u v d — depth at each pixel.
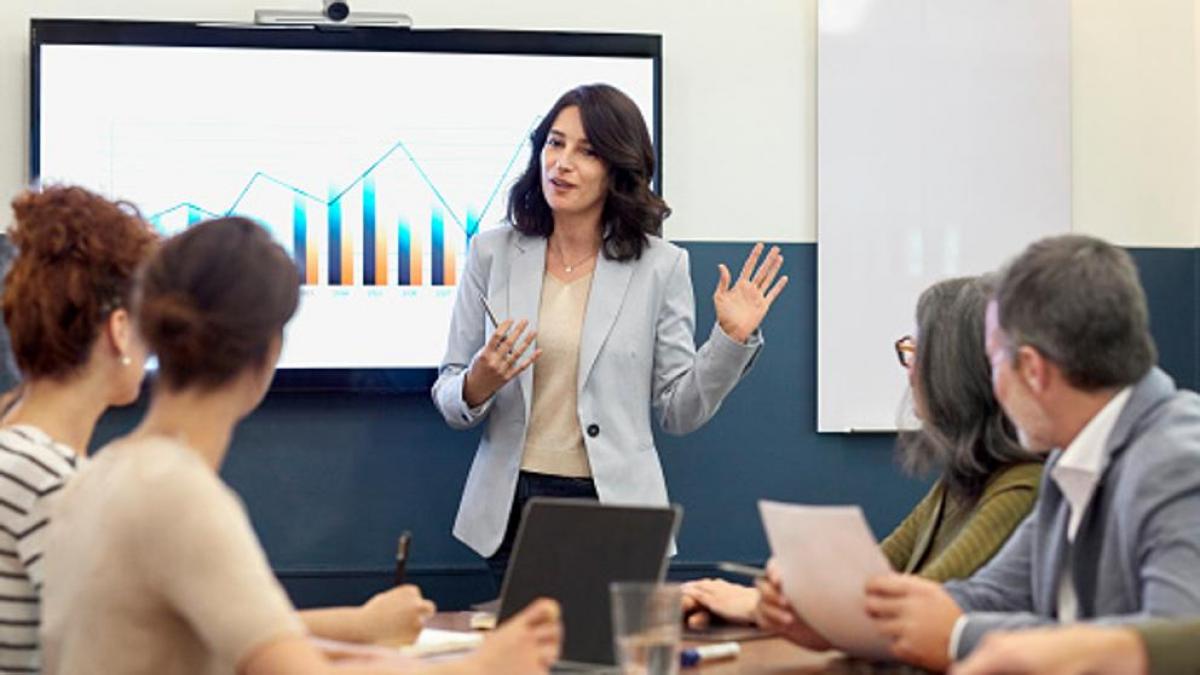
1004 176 5.02
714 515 4.89
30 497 2.34
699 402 4.16
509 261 4.25
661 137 4.81
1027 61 5.03
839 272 4.93
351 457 4.77
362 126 4.73
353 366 4.73
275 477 4.74
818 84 4.93
